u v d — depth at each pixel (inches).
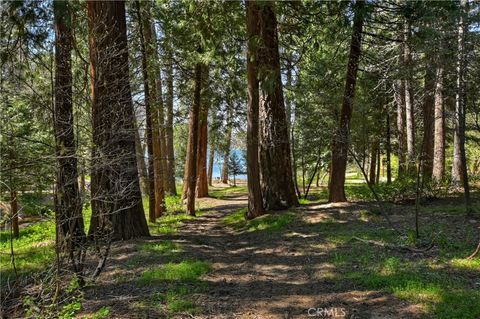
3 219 150.8
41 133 202.2
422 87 338.3
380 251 260.8
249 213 434.9
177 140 1126.4
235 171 1293.1
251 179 431.5
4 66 209.6
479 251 234.2
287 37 490.6
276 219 395.5
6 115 174.9
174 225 470.9
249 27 405.4
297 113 465.1
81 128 193.5
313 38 478.9
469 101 311.3
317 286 212.1
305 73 498.0
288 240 325.7
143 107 361.7
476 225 298.7
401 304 175.9
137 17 452.4
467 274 205.3
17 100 173.6
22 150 153.6
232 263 268.7
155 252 284.7
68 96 194.5
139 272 236.1
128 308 180.7
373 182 740.7
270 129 435.8
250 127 424.2
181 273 230.7
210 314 176.9
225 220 496.7
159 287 209.5
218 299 195.5
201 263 255.0
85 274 210.7
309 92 417.4
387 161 720.3
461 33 275.9
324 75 442.3
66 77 201.5
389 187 491.8
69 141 171.3
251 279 231.9
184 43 482.0
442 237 269.1
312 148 561.6
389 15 451.2
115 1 292.7
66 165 166.4
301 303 189.6
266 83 370.0
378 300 183.9
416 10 331.9
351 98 361.1
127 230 331.0
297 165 648.4
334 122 362.6
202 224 484.4
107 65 218.4
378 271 220.1
